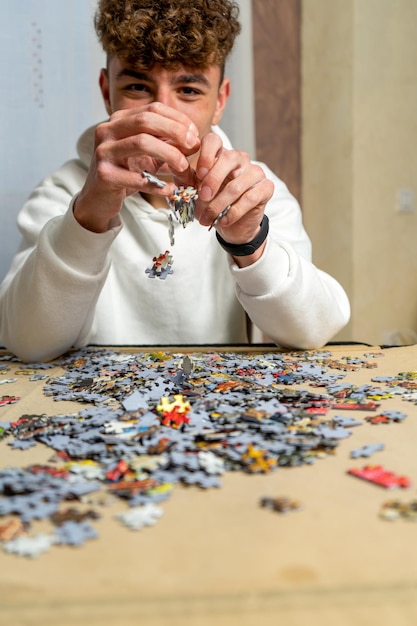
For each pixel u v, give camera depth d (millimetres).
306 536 518
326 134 3074
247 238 1271
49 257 1237
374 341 3139
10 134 2451
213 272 1786
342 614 413
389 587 439
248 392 940
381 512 557
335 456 688
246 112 2732
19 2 2406
